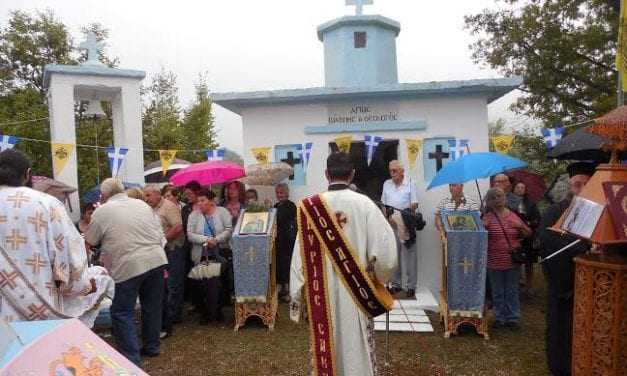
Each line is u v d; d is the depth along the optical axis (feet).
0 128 37.42
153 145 53.36
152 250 15.05
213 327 19.54
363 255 9.98
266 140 25.07
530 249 17.99
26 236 9.58
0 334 3.68
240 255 18.80
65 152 20.13
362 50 27.48
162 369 15.31
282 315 20.90
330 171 10.45
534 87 36.68
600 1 31.78
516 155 38.65
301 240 10.21
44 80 26.55
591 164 13.87
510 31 36.45
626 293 9.23
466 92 23.72
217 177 21.94
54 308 9.64
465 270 17.40
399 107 24.27
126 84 26.66
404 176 24.09
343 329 9.93
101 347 4.39
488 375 14.40
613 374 9.32
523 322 19.33
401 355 16.03
